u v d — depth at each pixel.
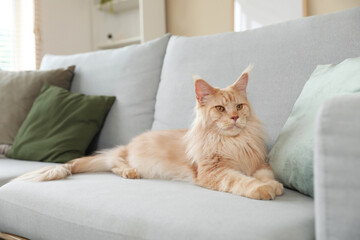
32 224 1.16
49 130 1.91
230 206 0.92
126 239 0.91
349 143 0.66
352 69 1.06
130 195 1.06
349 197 0.66
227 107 1.27
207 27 3.85
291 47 1.45
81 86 2.20
